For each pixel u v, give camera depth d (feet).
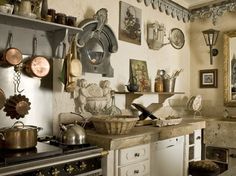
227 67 10.95
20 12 5.53
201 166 6.18
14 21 5.66
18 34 6.21
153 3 10.19
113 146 5.98
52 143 6.01
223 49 11.10
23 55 6.28
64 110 7.19
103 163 6.04
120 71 8.87
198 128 9.25
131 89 8.45
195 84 12.10
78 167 5.33
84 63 7.50
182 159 8.55
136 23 9.48
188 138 8.87
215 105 11.41
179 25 11.75
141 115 8.45
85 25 7.32
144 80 9.64
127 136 6.37
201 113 11.76
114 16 8.71
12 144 5.09
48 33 6.75
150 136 7.00
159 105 9.61
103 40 8.07
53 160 4.92
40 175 4.69
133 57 9.40
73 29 6.51
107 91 8.12
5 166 4.34
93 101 7.39
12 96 6.03
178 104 11.51
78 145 5.77
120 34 8.86
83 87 7.45
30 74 6.30
